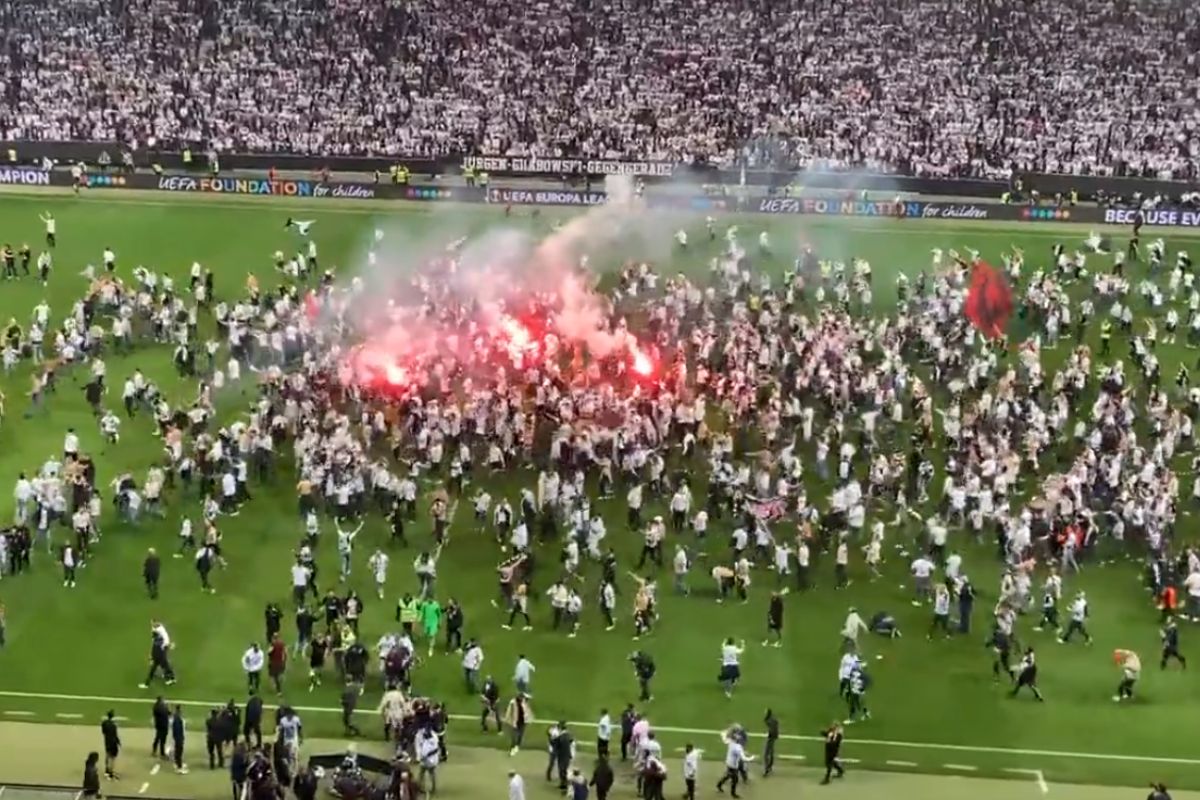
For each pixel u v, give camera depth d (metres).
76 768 54.69
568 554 66.19
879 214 107.94
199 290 90.62
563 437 73.06
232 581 66.62
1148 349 86.62
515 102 117.06
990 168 111.44
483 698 57.69
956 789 54.84
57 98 117.38
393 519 69.44
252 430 73.50
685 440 74.88
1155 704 59.88
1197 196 107.56
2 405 78.50
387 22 122.75
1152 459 72.56
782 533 69.88
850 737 57.72
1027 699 60.06
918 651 62.97
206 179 110.88
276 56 120.62
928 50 120.50
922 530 70.50
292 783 53.28
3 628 61.97
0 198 108.88
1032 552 68.69
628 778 54.97
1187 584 64.75
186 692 59.53
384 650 58.97
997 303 88.31
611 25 122.56
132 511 70.06
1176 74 118.25
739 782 54.84
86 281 95.69
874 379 78.06
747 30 122.12
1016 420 76.69
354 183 110.06
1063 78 118.12
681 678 60.94
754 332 83.44
